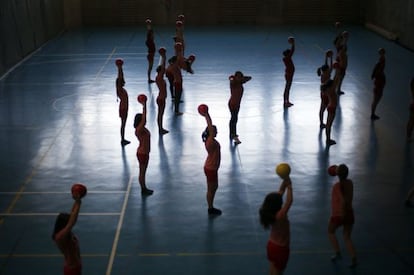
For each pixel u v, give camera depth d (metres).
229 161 13.05
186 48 27.06
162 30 32.47
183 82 20.53
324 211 10.59
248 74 21.73
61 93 19.16
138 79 21.08
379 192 11.40
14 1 23.45
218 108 17.23
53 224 10.16
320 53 25.70
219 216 10.42
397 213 10.50
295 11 34.12
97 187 11.71
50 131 15.25
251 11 34.25
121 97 13.72
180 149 13.80
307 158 13.21
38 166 12.88
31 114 16.77
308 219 10.27
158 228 9.97
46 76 21.67
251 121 15.95
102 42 28.97
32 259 9.01
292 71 16.95
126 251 9.20
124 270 8.65
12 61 23.03
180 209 10.70
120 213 10.55
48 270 8.68
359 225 10.03
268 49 26.70
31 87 20.02
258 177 12.16
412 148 13.78
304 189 11.54
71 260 7.20
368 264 8.75
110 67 23.16
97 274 8.54
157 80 14.45
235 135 14.24
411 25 26.02
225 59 24.50
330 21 34.16
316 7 34.03
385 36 29.31
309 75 21.56
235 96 13.86
